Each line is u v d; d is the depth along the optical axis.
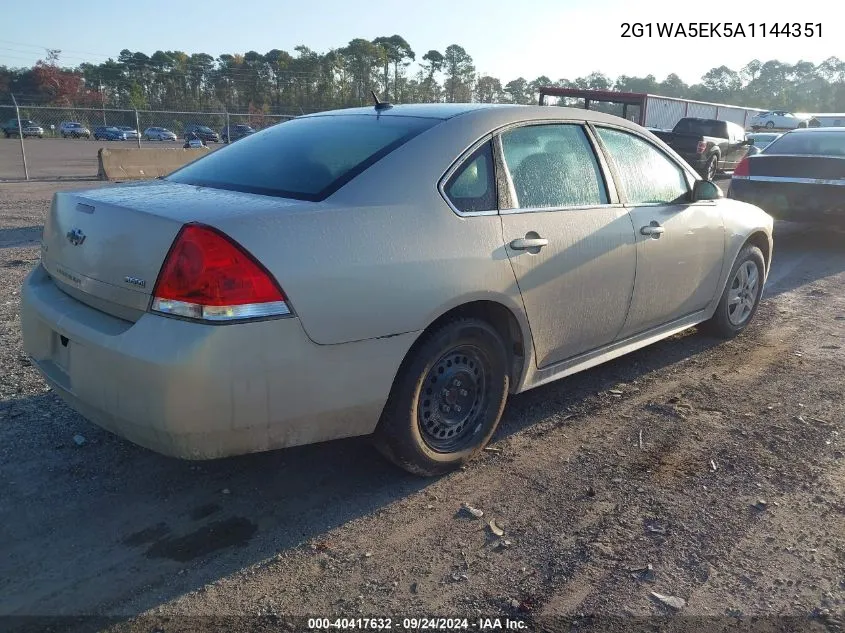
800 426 3.94
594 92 26.84
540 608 2.47
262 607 2.45
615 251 3.86
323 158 3.22
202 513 3.00
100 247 2.79
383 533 2.89
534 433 3.80
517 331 3.46
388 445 3.13
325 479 3.29
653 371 4.75
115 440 3.56
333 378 2.75
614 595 2.54
